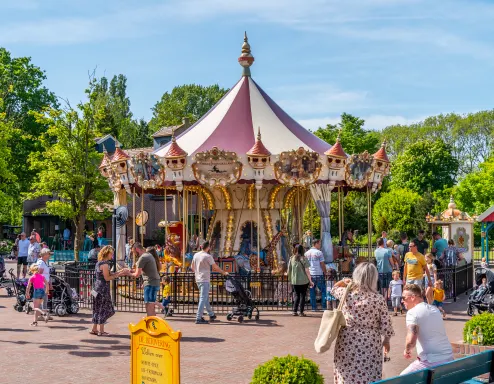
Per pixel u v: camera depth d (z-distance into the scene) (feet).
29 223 172.24
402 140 265.95
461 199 176.96
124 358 36.52
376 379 21.67
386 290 57.11
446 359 23.56
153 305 45.19
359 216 159.84
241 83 74.13
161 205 159.84
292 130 70.85
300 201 72.90
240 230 68.28
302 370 20.20
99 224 166.20
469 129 255.09
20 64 166.71
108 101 310.04
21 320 51.47
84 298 58.70
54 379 31.78
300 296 52.37
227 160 61.46
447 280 65.31
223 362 35.24
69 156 119.55
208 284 49.39
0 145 126.00
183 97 313.32
